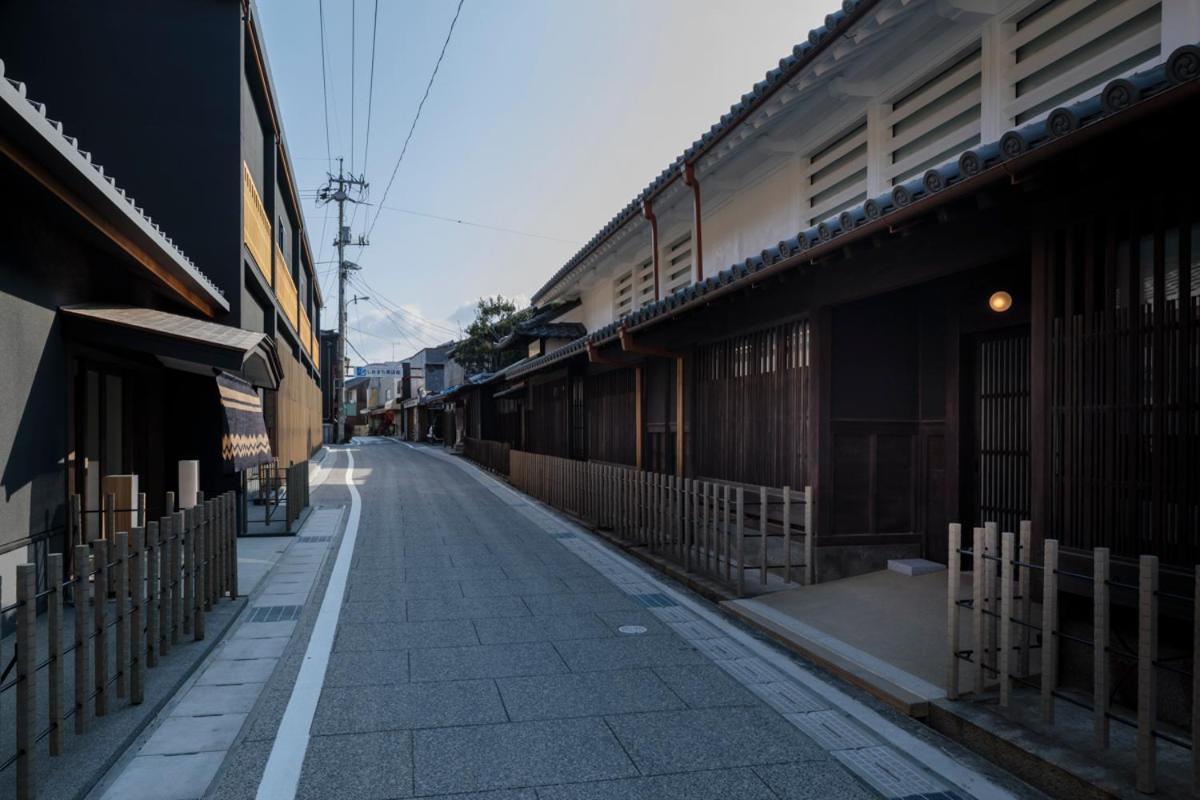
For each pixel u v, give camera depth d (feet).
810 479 22.67
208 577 20.20
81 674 12.05
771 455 25.96
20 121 13.70
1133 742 11.41
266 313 47.14
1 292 17.52
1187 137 10.39
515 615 21.25
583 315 67.41
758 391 26.94
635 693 15.21
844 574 22.52
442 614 21.34
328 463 90.38
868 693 14.93
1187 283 11.23
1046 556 11.98
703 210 39.96
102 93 32.89
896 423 23.11
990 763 11.96
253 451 29.37
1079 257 13.16
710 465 30.81
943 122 22.68
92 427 25.08
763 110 27.73
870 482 22.90
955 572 13.62
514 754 12.42
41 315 19.77
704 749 12.64
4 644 16.97
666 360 37.09
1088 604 13.33
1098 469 12.73
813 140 29.48
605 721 13.80
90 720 12.83
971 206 14.01
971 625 17.31
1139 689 9.84
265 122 45.70
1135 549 12.09
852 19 21.16
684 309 26.09
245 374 31.30
